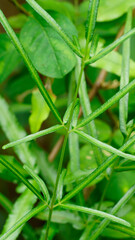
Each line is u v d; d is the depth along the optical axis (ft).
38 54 1.78
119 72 1.94
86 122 1.33
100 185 2.21
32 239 1.83
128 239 2.03
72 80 1.87
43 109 1.85
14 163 1.73
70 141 1.73
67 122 1.35
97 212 1.38
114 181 2.16
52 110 1.32
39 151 1.91
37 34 1.82
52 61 1.76
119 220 1.36
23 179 1.38
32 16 1.89
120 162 1.54
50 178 1.90
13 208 1.71
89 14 1.26
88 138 1.33
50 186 1.89
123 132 1.49
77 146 1.73
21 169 1.74
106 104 1.31
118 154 1.32
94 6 1.26
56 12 1.85
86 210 1.39
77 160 1.72
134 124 1.48
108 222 1.52
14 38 1.27
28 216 1.38
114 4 2.13
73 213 1.76
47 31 1.82
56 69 1.74
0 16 1.26
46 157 1.92
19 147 1.80
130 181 2.14
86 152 2.01
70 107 1.35
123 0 2.14
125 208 1.83
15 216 1.69
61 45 1.77
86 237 1.67
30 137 1.31
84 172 1.65
